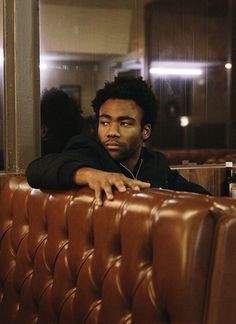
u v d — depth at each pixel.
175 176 2.01
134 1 2.98
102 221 1.34
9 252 1.83
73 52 2.75
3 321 1.84
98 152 1.64
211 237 1.10
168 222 1.13
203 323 1.08
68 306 1.45
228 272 1.08
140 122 1.73
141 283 1.18
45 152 2.35
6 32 2.20
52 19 2.66
